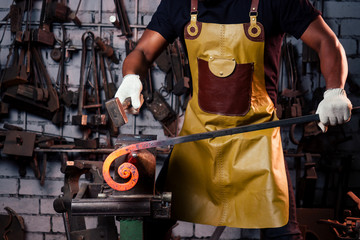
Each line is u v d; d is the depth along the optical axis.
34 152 2.56
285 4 1.36
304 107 2.55
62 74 2.59
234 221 1.44
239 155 1.43
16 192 2.66
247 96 1.43
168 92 2.60
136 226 1.16
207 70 1.45
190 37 1.46
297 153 2.55
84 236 1.59
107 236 1.63
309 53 2.52
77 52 2.66
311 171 2.48
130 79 1.34
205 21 1.44
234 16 1.41
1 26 2.66
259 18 1.39
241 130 1.19
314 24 1.35
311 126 2.50
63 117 2.66
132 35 2.63
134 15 2.64
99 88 2.65
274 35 1.44
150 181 1.20
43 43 2.56
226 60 1.42
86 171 1.63
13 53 2.66
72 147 2.49
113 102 1.15
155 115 2.55
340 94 1.19
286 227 1.37
